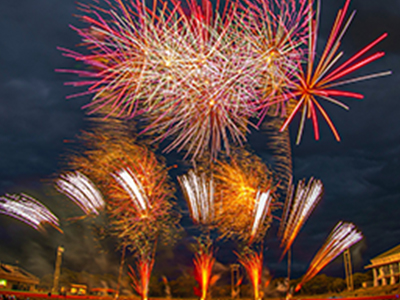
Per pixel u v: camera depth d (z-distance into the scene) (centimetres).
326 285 5162
